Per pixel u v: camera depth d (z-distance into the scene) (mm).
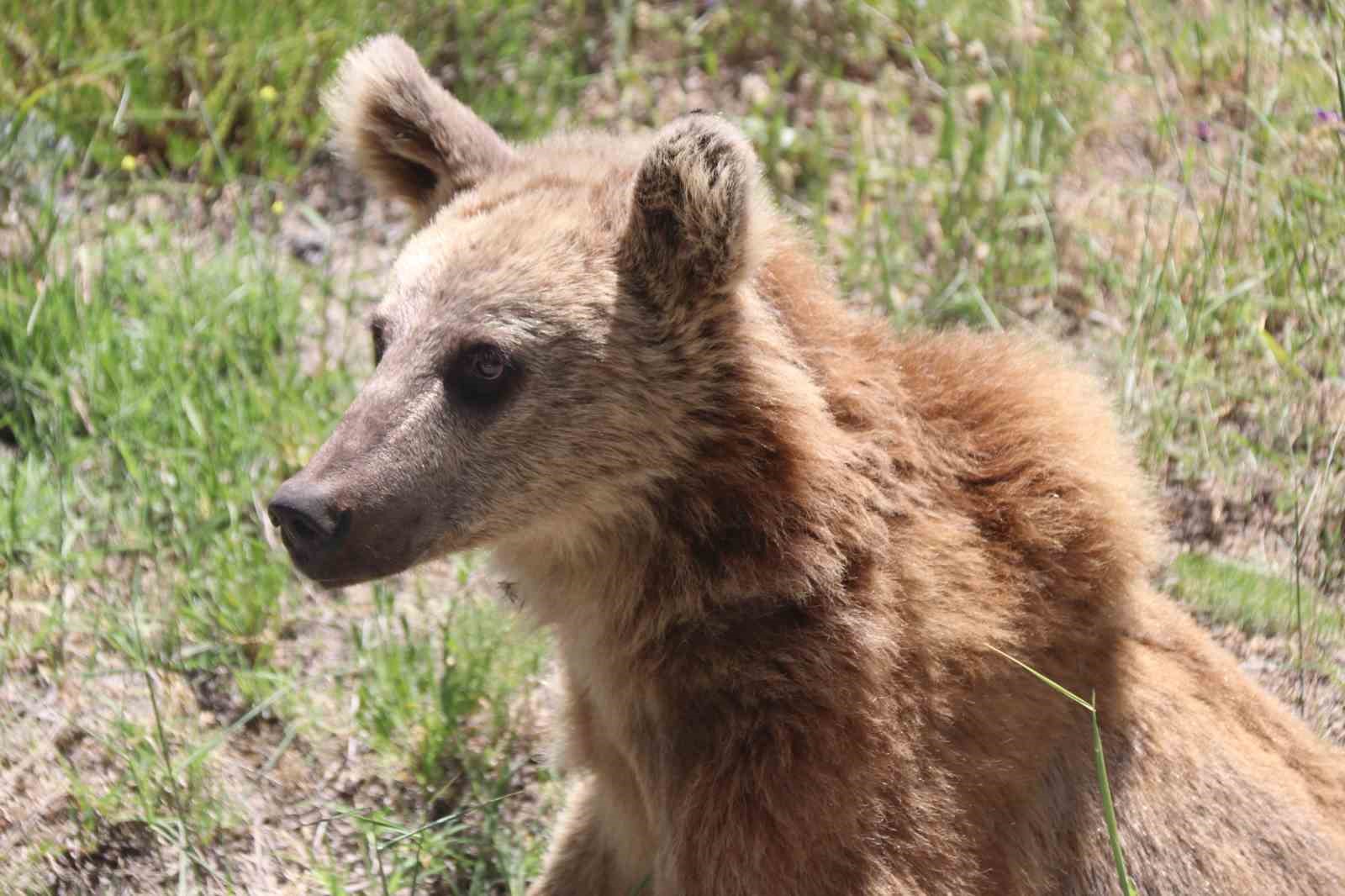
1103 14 14258
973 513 7539
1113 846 6648
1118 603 7574
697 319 7223
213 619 9891
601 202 7539
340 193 13781
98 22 13727
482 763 9383
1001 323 12047
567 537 7613
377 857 8594
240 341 11617
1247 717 8039
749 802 7113
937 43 14578
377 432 7145
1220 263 11773
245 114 13938
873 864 6984
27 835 8727
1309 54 12531
